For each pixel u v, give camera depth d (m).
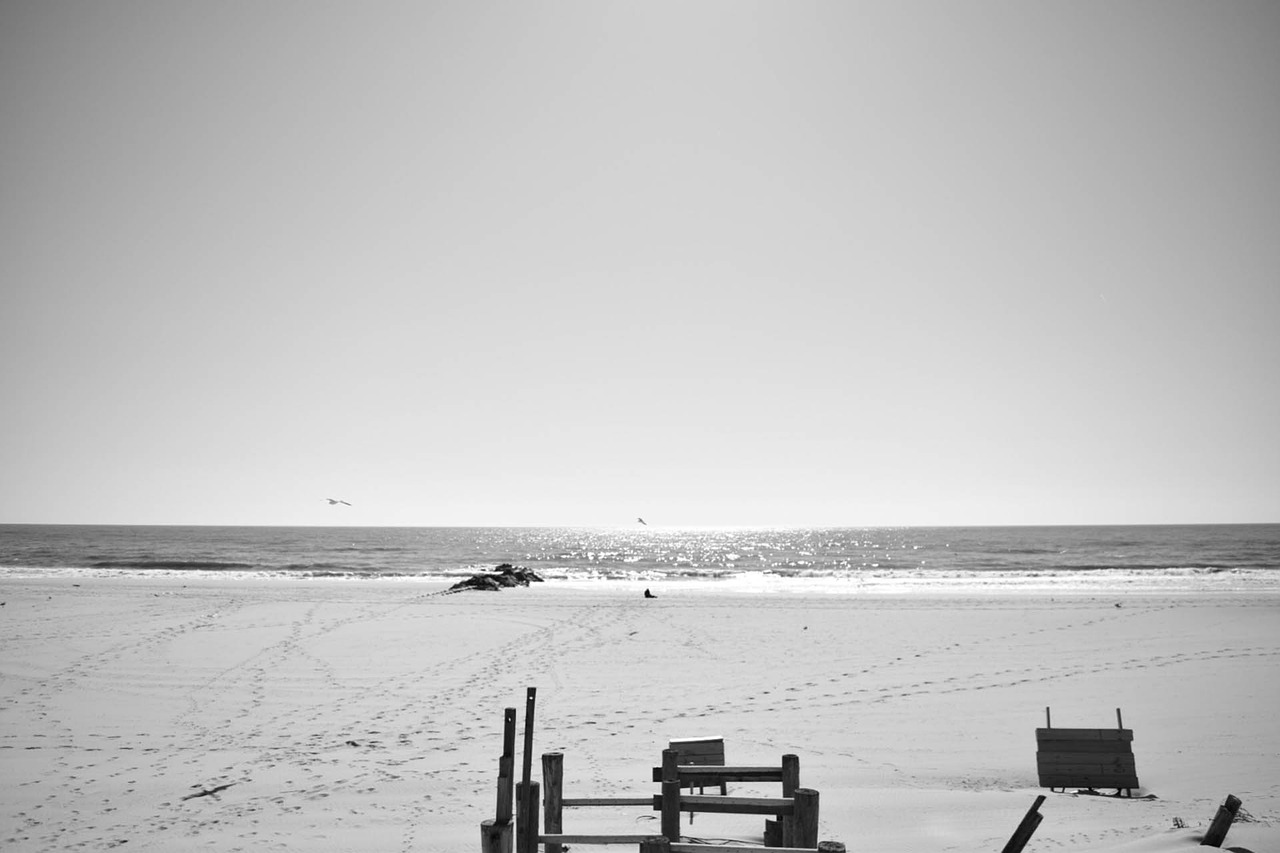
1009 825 8.28
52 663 18.45
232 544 97.19
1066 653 19.84
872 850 7.53
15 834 8.27
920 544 104.38
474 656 19.61
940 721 13.27
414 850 7.69
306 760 11.07
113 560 64.94
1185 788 9.83
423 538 137.25
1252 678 16.53
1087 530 171.00
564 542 127.75
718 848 5.40
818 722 13.23
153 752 11.52
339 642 21.47
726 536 184.25
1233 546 81.88
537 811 6.11
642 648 20.88
